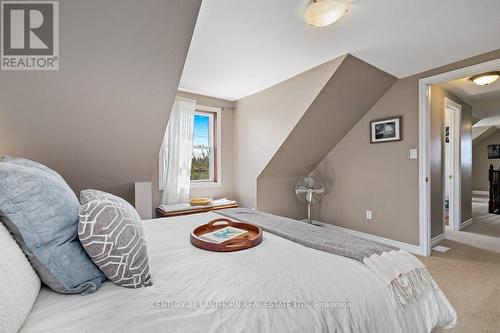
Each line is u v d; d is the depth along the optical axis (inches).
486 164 315.6
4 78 60.3
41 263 30.4
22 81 62.1
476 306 69.9
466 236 137.2
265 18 70.6
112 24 57.9
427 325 40.1
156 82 74.8
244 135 147.9
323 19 68.1
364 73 105.0
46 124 73.0
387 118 121.9
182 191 132.3
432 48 89.0
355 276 38.1
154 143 94.6
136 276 35.0
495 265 97.9
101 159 91.2
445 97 136.1
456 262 101.0
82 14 54.7
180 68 73.6
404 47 88.1
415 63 101.2
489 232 145.5
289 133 120.0
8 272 25.3
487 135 310.5
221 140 152.3
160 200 129.3
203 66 102.7
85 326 26.2
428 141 109.5
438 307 43.3
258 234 55.9
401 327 35.9
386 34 79.5
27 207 30.3
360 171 134.6
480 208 226.5
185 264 42.2
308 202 142.6
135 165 99.9
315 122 120.4
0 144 72.5
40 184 32.7
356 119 132.5
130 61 66.7
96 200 37.9
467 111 164.4
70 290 32.1
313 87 106.2
